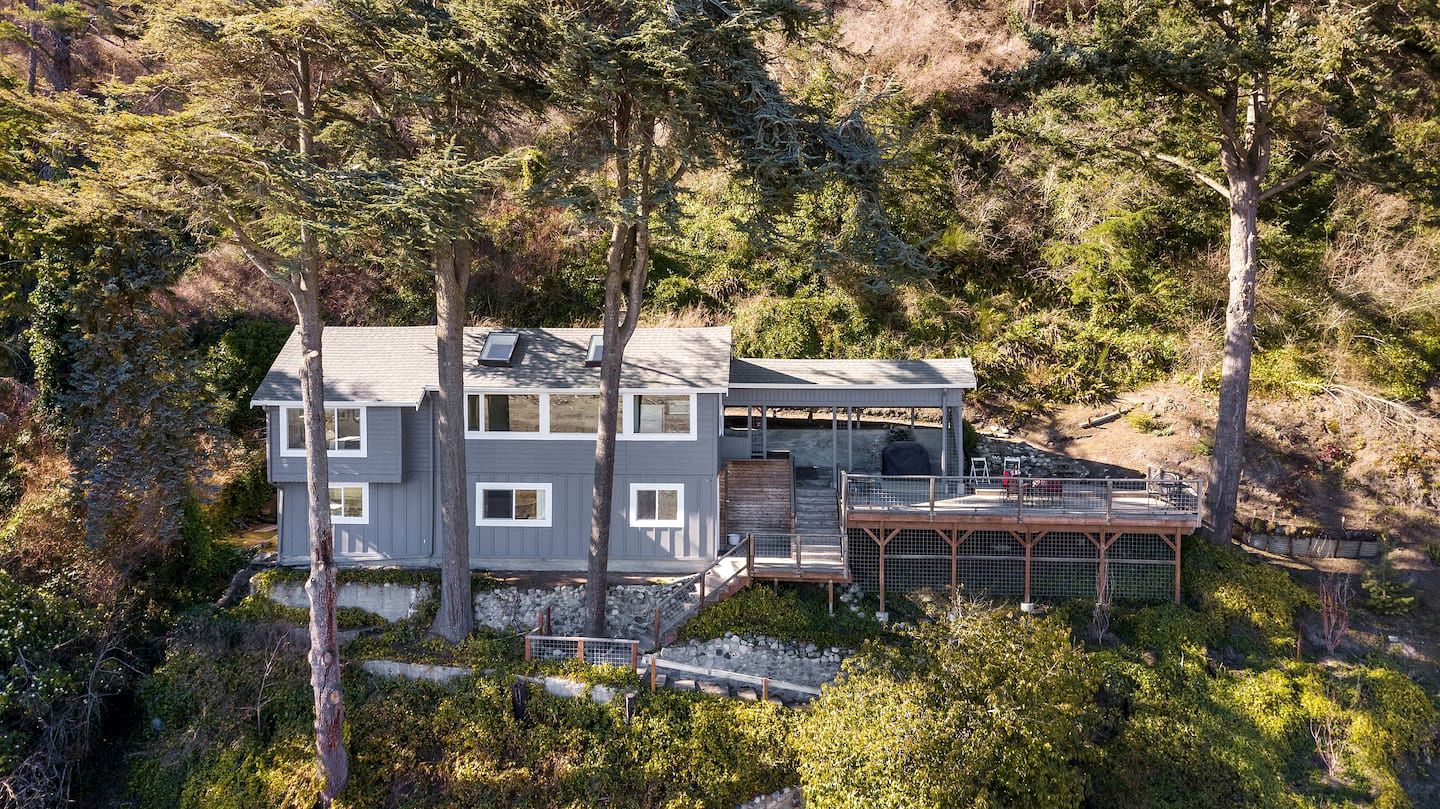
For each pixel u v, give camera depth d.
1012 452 27.34
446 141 18.78
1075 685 17.42
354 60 18.05
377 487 23.30
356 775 18.56
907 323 30.62
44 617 19.77
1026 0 34.44
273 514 27.55
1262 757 18.44
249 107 17.78
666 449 22.88
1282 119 23.03
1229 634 20.97
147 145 14.99
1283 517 24.41
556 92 17.70
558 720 18.83
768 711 18.45
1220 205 27.72
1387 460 25.22
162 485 22.61
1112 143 24.06
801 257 20.91
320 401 18.39
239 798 18.36
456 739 18.81
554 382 22.70
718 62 17.62
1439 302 27.19
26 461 23.31
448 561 20.69
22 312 23.70
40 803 18.12
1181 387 28.28
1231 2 22.03
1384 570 22.67
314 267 18.23
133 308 23.78
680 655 20.31
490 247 33.03
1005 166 32.41
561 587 21.92
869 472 25.77
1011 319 30.80
